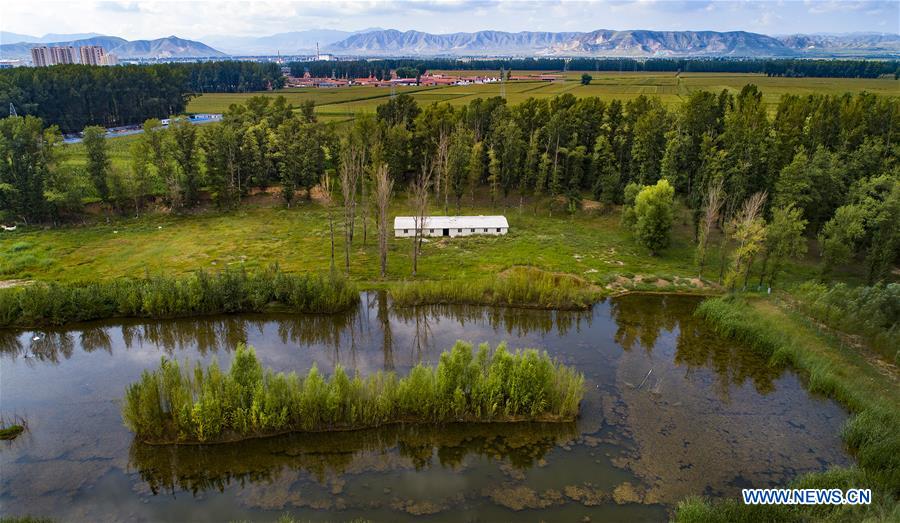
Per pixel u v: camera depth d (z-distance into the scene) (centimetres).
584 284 6156
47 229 7562
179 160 8462
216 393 3562
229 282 5444
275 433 3634
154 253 6800
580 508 3083
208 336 5097
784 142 7306
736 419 3894
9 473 3284
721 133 8588
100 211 8188
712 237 7475
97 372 4444
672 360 4709
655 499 3156
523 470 3381
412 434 3691
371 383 3788
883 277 5928
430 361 4641
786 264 6562
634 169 8581
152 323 5238
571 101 10188
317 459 3456
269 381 3653
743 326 5019
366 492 3192
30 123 7650
